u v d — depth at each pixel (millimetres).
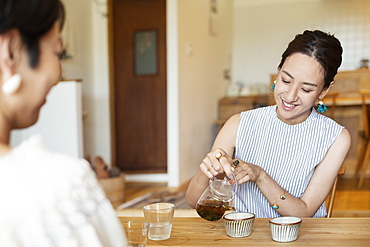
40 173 520
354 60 7020
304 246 1086
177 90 4695
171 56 4676
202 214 1276
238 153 1603
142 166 5699
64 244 498
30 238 497
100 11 5285
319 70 1373
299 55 1382
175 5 4621
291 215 1446
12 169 517
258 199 1556
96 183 553
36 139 555
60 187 515
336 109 5211
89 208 529
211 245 1114
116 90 5641
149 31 5527
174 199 4219
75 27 4840
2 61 547
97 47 5316
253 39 7332
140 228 1046
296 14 7164
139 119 5656
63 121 3807
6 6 532
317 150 1530
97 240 514
